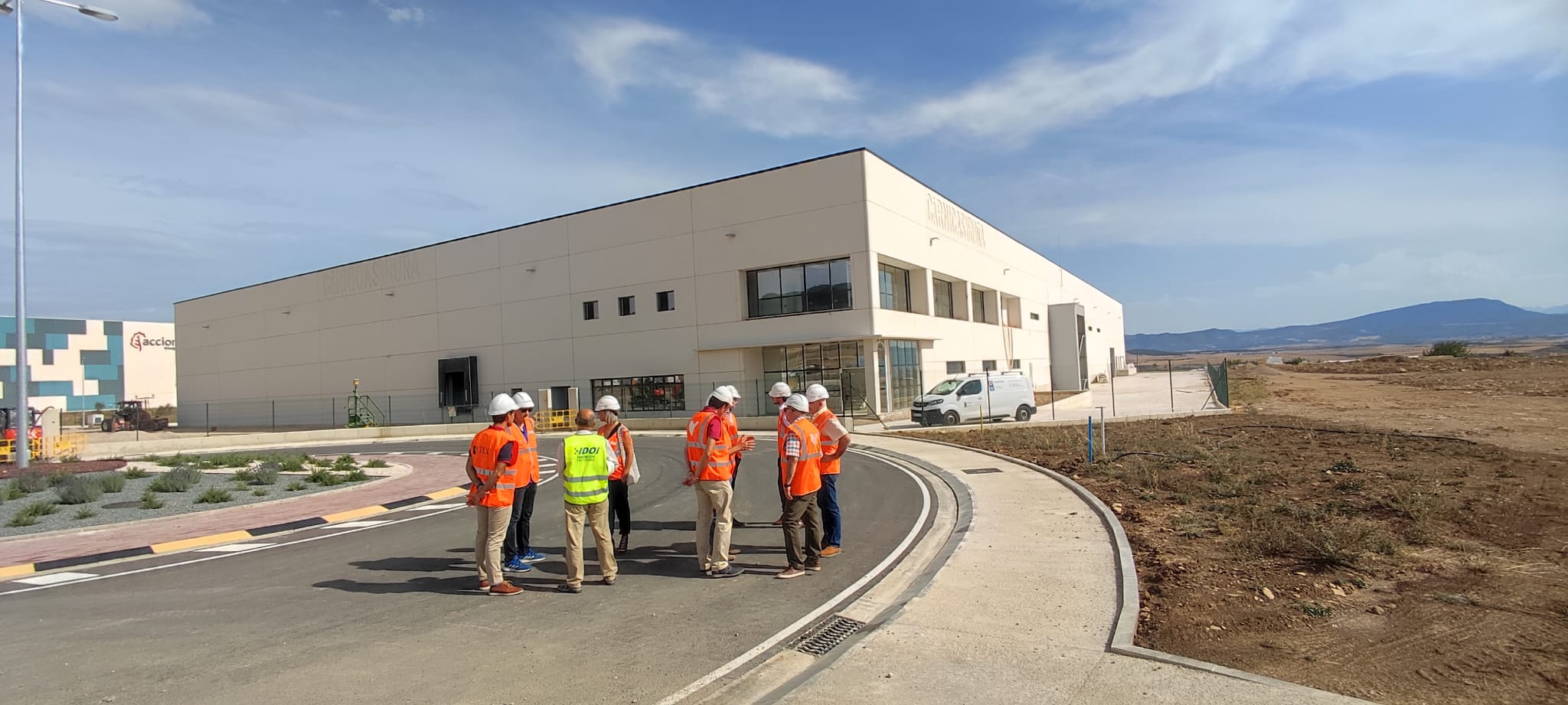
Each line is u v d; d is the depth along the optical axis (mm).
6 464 23156
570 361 37812
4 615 7160
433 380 42719
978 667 4910
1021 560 7738
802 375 32500
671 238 34969
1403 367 64062
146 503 13945
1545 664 4707
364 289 46031
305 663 5562
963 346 40438
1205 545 7961
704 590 7371
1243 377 60812
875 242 30859
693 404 34250
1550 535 7863
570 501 7484
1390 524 8602
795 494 7852
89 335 68250
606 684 5035
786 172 32250
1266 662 4918
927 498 12625
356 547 10281
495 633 6184
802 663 5387
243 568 9203
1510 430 17641
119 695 4992
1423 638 5207
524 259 39438
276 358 51062
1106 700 4320
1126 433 20469
